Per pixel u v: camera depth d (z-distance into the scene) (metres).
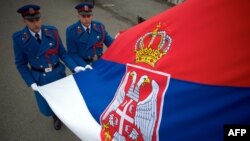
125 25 8.10
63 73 3.17
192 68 1.62
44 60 2.91
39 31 2.81
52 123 3.72
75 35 3.07
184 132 1.54
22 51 2.82
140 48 2.12
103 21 8.42
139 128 1.81
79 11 2.99
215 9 1.64
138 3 10.61
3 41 6.60
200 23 1.70
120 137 1.97
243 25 1.47
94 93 2.49
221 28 1.56
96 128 2.22
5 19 8.45
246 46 1.42
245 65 1.40
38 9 2.69
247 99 1.35
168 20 1.97
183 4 1.92
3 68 5.25
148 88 1.87
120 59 2.37
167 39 1.88
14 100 4.22
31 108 4.03
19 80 4.81
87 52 3.18
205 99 1.50
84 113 2.40
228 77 1.43
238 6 1.53
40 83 3.00
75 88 2.71
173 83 1.69
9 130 3.56
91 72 2.75
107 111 2.19
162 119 1.66
